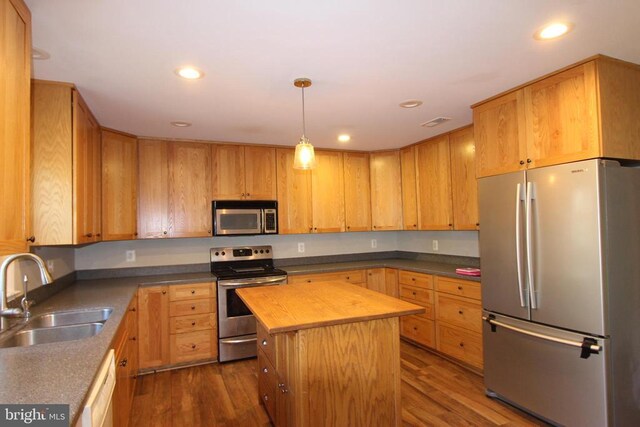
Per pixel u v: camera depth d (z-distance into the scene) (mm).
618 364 2047
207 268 4078
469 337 3209
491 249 2678
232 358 3590
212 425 2486
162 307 3387
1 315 1771
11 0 1311
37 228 2135
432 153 3939
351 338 1955
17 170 1377
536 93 2359
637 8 1583
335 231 4359
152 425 2488
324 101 2684
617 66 2119
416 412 2576
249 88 2389
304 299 2316
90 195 2676
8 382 1170
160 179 3625
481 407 2635
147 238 3545
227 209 3824
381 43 1841
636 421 2094
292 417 1922
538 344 2348
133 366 2816
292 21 1617
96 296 2684
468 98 2693
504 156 2578
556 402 2246
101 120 2998
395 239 5082
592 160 2066
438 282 3564
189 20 1587
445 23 1672
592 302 2057
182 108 2752
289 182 4164
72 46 1789
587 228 2080
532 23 1689
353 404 1948
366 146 4340
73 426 973
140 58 1936
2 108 1255
